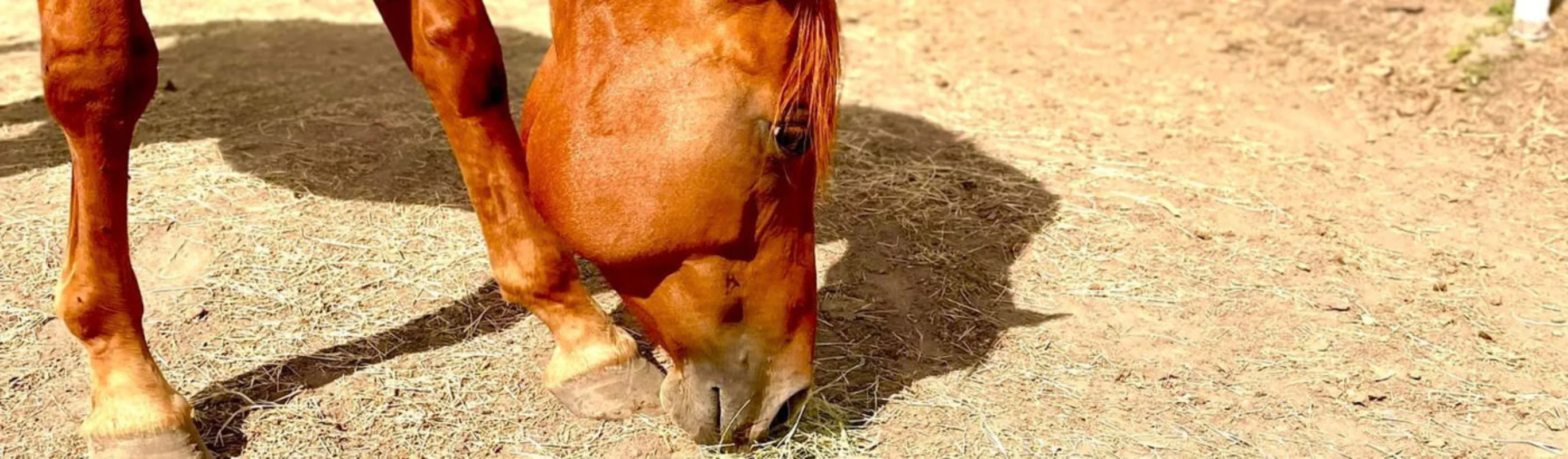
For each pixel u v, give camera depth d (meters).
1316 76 5.75
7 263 3.41
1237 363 3.19
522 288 2.75
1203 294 3.56
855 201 4.05
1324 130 5.07
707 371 2.34
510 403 2.86
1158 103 5.41
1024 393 2.99
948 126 4.92
